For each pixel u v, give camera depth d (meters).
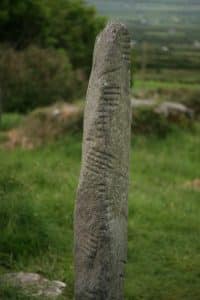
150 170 10.87
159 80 37.97
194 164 11.46
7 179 7.42
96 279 4.31
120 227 4.29
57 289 5.34
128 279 5.86
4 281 5.25
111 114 4.20
